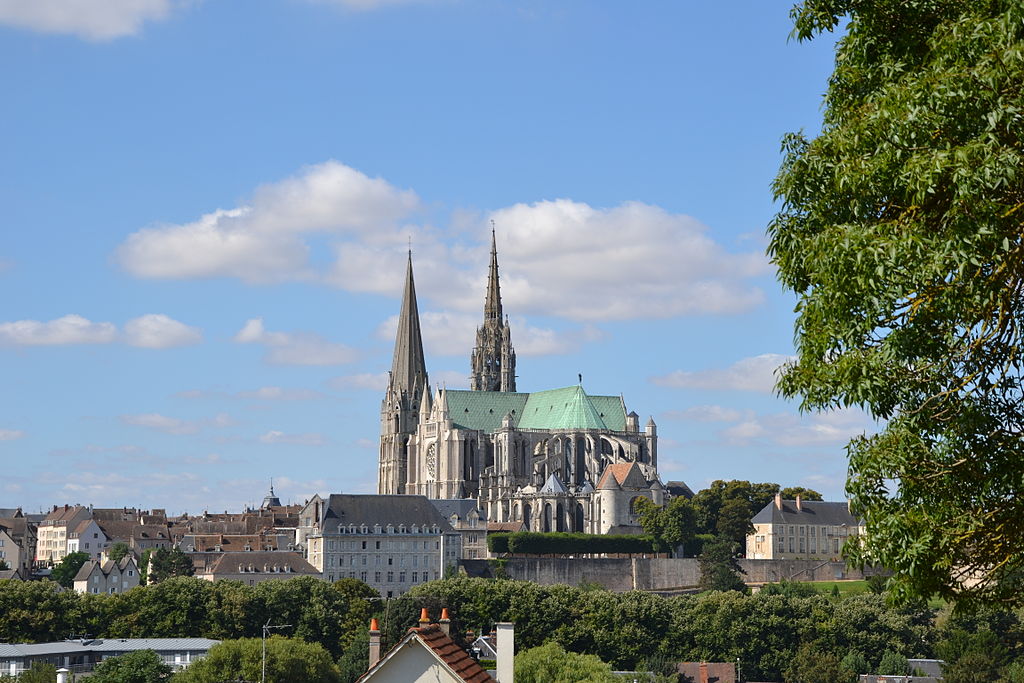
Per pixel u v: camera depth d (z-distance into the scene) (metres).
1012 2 50.84
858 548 57.34
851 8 59.84
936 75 52.38
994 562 56.12
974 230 50.88
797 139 59.41
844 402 55.06
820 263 54.44
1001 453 55.22
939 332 53.88
